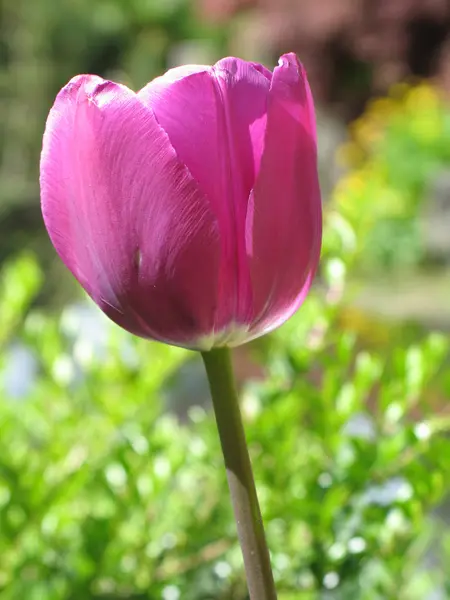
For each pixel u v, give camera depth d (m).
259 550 0.39
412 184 4.47
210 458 0.61
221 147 0.39
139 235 0.38
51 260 3.39
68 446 0.64
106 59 8.01
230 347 0.40
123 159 0.38
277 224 0.39
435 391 0.67
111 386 0.67
